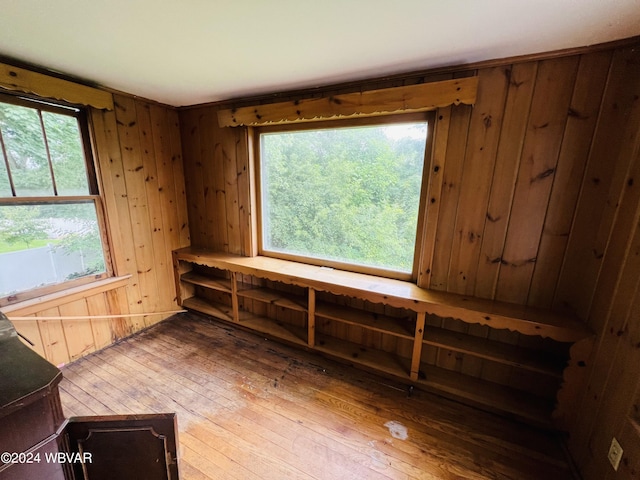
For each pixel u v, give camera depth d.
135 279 2.72
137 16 1.24
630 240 1.30
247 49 1.56
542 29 1.31
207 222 3.09
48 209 2.09
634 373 1.17
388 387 2.09
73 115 2.18
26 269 2.01
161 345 2.57
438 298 1.91
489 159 1.78
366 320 2.20
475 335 2.00
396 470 1.47
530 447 1.62
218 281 3.02
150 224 2.81
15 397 0.82
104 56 1.67
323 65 1.79
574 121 1.55
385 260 2.31
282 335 2.56
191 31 1.38
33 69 1.85
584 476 1.40
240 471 1.45
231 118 2.50
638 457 1.06
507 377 1.95
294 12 1.20
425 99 1.77
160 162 2.83
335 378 2.18
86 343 2.37
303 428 1.72
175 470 1.04
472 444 1.63
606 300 1.43
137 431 0.99
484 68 1.71
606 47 1.42
